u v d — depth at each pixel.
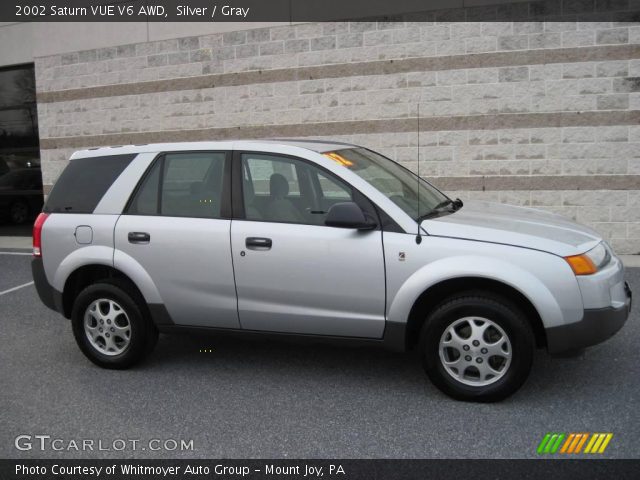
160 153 5.61
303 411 4.79
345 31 10.52
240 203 5.30
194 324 5.45
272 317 5.19
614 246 9.67
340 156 5.35
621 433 4.28
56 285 5.77
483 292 4.72
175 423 4.67
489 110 9.90
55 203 5.88
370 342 5.00
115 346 5.69
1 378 5.62
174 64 11.77
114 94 12.33
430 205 5.36
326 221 4.86
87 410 4.94
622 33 9.29
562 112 9.62
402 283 4.81
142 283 5.45
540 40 9.59
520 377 4.64
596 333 4.60
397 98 10.34
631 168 9.47
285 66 10.96
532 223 5.09
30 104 13.56
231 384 5.34
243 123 11.38
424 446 4.21
